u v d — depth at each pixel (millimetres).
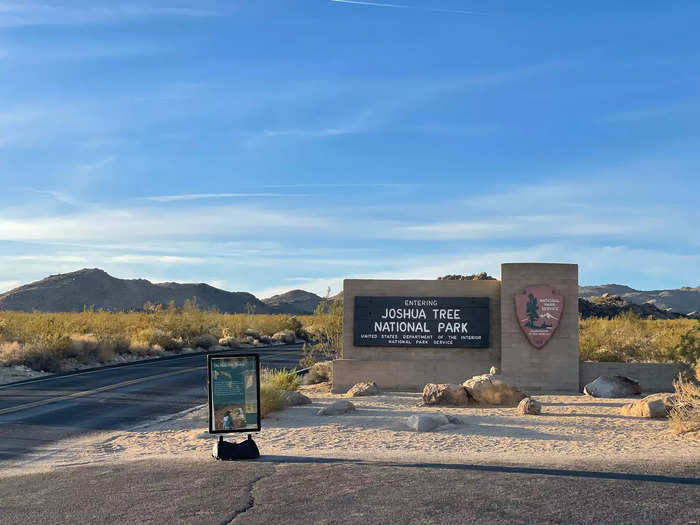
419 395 23266
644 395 22672
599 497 8578
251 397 11984
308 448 13086
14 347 32062
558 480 9539
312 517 7883
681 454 11844
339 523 7625
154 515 8188
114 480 10266
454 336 25344
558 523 7512
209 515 8094
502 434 14469
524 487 9133
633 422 16266
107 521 8023
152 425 16828
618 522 7543
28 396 22359
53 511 8586
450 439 13867
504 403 20156
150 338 44000
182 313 62469
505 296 24859
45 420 17547
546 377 24500
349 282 25859
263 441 13984
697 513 7855
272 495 8945
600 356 29125
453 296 25531
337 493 8945
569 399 21750
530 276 24844
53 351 32625
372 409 19156
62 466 11898
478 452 12359
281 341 61719
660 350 29219
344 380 25234
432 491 8969
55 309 154625
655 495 8664
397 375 25219
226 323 60969
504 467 10617
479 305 25391
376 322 25578
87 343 35406
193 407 19969
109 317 56125
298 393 20375
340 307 32500
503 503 8328
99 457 12781
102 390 23891
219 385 11938
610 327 38250
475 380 20812
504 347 24750
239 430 11891
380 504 8352
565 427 15477
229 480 9930
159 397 22141
